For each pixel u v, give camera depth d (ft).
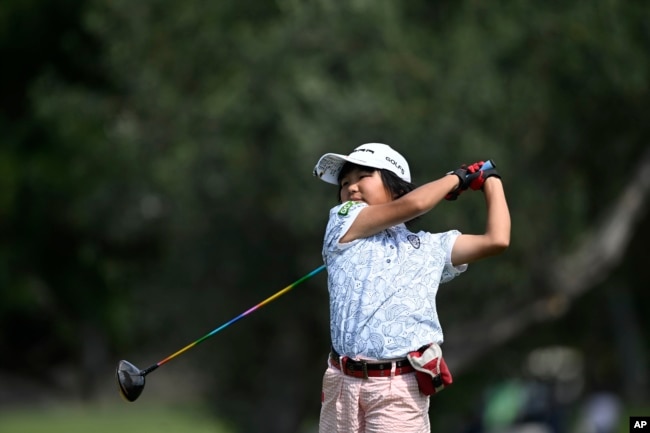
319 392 204.23
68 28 261.03
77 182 211.41
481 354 185.68
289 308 187.62
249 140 172.96
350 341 56.49
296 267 182.60
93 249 227.20
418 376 55.52
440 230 156.56
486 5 173.47
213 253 184.55
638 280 234.99
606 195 196.13
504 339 184.85
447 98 165.99
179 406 308.60
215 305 191.21
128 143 187.11
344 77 171.22
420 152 162.91
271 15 183.93
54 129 222.07
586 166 189.37
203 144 175.83
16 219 268.41
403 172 60.90
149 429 299.79
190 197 178.60
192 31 184.96
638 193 190.29
